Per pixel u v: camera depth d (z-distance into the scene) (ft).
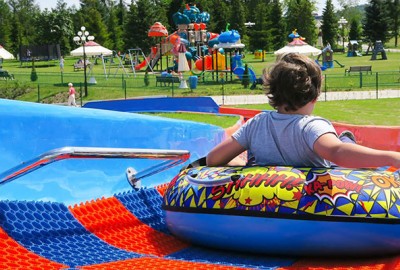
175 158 15.64
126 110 75.97
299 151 12.12
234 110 70.69
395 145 46.93
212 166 13.46
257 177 11.90
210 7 356.38
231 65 159.63
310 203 11.34
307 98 12.16
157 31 184.03
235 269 10.51
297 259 11.91
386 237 11.39
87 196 16.94
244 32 350.64
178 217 12.70
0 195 14.38
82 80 168.45
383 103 103.96
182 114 66.39
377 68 195.00
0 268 9.93
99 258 11.23
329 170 11.79
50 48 283.18
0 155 14.94
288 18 374.63
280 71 12.19
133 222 14.87
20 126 15.70
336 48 357.61
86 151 12.00
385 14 327.26
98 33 335.47
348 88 130.11
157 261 11.01
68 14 371.76
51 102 142.41
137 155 13.60
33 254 11.09
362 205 11.27
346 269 10.92
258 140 12.66
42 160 11.59
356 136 48.62
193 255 12.23
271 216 11.48
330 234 11.30
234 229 11.89
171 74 165.58
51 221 13.15
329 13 350.84
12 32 352.90
